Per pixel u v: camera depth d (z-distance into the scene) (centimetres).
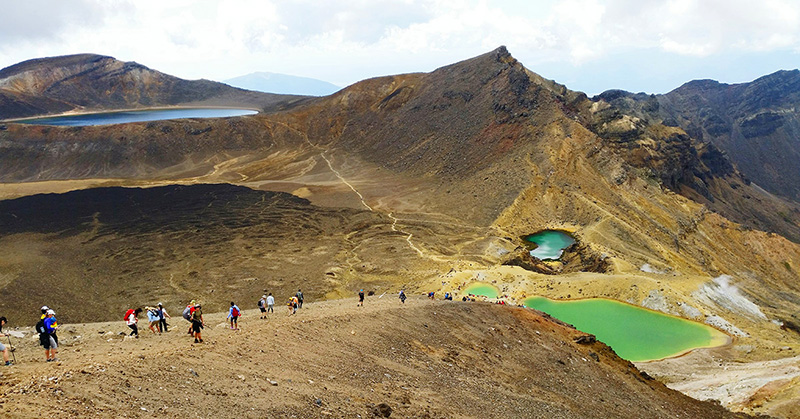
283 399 1734
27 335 2267
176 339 2208
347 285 7156
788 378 4306
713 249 11056
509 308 4328
